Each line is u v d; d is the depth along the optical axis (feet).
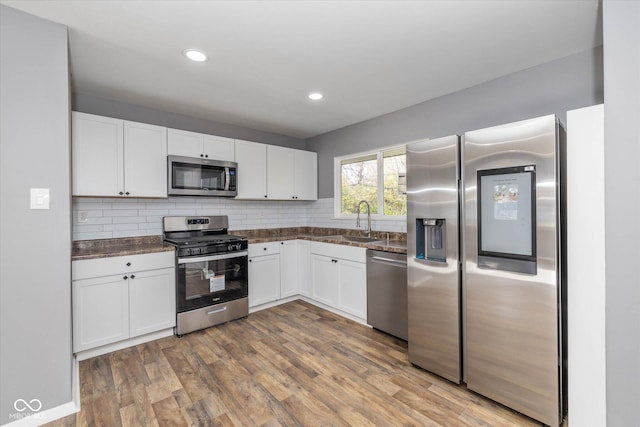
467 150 6.23
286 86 8.62
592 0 5.07
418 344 7.22
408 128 10.39
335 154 13.41
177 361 7.54
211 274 9.69
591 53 6.63
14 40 5.27
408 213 7.41
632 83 3.84
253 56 6.94
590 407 4.70
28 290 5.43
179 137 10.07
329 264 11.05
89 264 7.58
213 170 10.63
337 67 7.49
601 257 4.58
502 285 5.74
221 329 9.54
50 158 5.61
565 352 5.52
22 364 5.38
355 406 5.88
